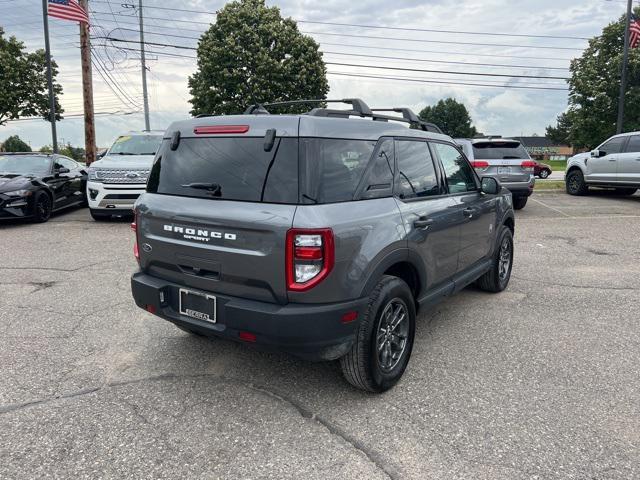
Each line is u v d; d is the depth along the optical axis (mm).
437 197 3996
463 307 5121
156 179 3529
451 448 2742
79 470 2557
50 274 6289
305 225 2736
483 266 4961
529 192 11383
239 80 24938
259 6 25672
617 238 8773
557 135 94875
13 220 10680
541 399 3262
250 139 3037
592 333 4406
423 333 4426
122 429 2912
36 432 2873
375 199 3229
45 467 2574
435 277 3889
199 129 3297
